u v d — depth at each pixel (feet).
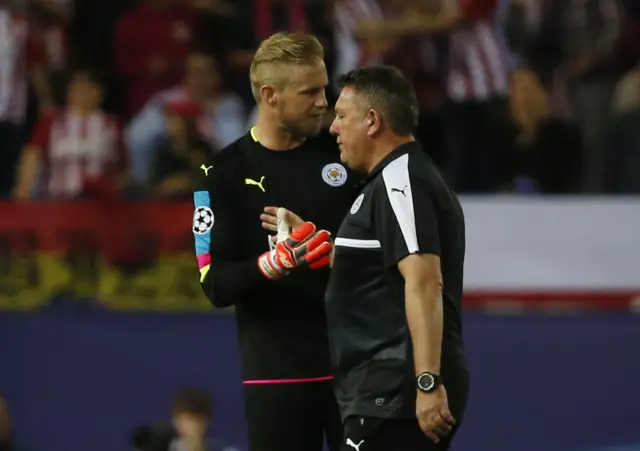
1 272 98.73
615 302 98.53
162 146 103.35
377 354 47.37
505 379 97.60
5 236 98.89
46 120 104.22
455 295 48.11
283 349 53.98
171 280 98.48
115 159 104.53
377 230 47.42
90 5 115.85
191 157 103.09
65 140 103.40
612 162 103.86
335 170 54.90
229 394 97.86
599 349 97.60
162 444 87.35
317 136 55.52
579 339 97.71
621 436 96.84
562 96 108.37
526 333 97.81
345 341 48.01
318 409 54.29
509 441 96.99
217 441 97.35
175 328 98.32
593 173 103.91
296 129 53.67
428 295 45.83
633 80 105.81
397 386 46.91
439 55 106.73
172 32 111.65
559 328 97.86
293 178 54.39
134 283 98.63
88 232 98.89
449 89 105.91
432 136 105.29
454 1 108.78
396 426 47.14
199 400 86.99
